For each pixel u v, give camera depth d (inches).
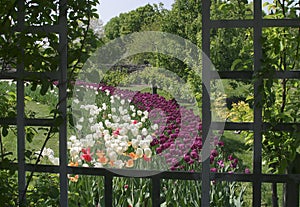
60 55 97.3
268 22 88.5
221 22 90.0
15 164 101.0
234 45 216.5
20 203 100.0
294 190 93.9
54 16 98.4
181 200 125.0
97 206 136.6
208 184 92.0
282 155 98.0
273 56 102.4
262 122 90.7
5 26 96.7
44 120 99.1
